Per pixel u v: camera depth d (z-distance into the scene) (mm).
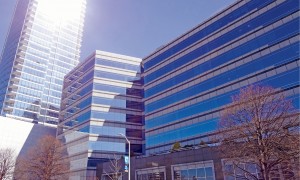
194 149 37781
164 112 58750
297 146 20547
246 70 44656
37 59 149250
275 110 23281
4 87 135625
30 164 52219
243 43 46906
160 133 57781
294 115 22266
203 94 50875
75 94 77688
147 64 69562
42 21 162000
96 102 67812
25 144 83000
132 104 72250
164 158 41812
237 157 22922
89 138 63250
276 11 43062
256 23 45812
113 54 75688
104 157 62688
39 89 142500
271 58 41438
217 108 47094
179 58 59875
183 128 52531
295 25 39500
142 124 71000
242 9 49344
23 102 133000
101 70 72250
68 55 167750
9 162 57719
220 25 52719
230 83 46406
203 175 35469
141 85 75875
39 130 88188
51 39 162000
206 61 52906
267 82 40750
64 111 81250
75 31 179875
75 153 67062
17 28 160375
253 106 23250
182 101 55000
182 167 38656
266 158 21156
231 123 24141
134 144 67750
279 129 21625
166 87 60688
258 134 21891
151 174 43031
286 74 38562
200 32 56781
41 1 166625
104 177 52625
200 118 49656
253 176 23344
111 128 66625
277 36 41625
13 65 139625
